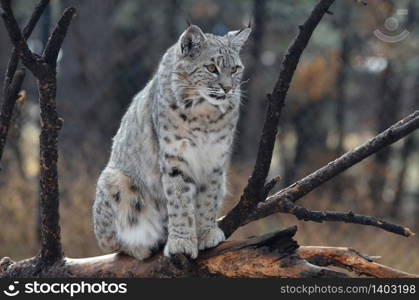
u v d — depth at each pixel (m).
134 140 7.78
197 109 7.29
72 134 14.36
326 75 17.94
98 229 7.88
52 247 7.09
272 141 6.22
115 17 18.34
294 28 17.64
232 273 6.49
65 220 12.05
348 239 12.53
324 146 18.02
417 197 17.78
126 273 7.14
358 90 19.33
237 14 19.94
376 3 15.73
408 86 16.81
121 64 15.86
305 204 13.60
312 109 18.16
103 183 7.81
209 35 7.66
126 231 7.56
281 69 5.88
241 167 13.41
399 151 19.81
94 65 15.55
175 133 7.27
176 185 7.27
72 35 16.62
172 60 7.45
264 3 14.23
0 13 5.41
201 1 19.75
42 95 6.11
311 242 12.29
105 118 14.91
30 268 7.22
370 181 15.73
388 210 14.76
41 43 14.41
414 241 12.66
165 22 19.14
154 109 7.52
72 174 12.71
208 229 7.03
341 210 13.73
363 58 17.38
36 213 12.60
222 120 7.39
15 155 13.53
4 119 6.69
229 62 7.46
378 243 12.48
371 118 18.75
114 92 15.34
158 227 7.59
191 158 7.36
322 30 18.23
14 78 6.55
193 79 7.29
